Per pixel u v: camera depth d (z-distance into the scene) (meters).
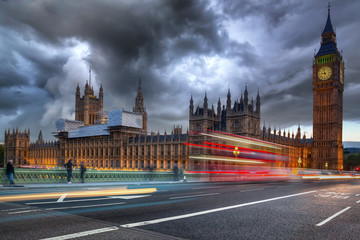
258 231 11.57
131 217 13.56
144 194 23.47
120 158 145.88
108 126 150.62
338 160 140.88
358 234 11.48
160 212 14.98
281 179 62.56
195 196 22.41
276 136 144.88
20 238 9.90
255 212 15.61
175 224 12.34
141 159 135.88
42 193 22.97
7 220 12.66
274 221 13.46
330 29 149.25
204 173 52.97
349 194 26.77
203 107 124.25
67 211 14.84
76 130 170.25
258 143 85.44
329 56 145.88
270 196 23.31
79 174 35.88
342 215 15.47
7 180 30.84
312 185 38.97
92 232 10.77
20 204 16.97
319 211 16.53
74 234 10.45
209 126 122.12
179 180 46.66
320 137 145.12
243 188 31.55
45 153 194.75
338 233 11.57
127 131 147.12
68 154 176.00
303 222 13.44
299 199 21.73
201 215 14.41
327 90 145.50
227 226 12.25
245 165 81.69
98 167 153.00
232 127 116.19
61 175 34.59
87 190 26.19
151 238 10.12
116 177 39.66
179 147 120.94
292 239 10.57
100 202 18.20
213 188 31.17
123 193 23.92
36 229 11.12
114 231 10.96
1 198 19.55
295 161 148.75
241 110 114.25
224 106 134.00
